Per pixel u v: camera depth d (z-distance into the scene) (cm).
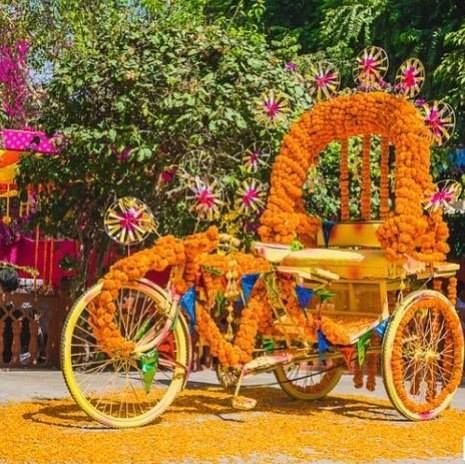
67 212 1028
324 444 592
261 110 850
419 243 704
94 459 535
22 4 1797
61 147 988
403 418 700
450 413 732
